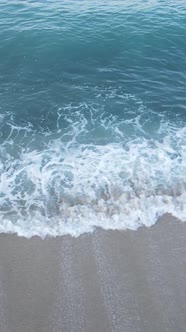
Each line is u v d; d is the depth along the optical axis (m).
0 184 10.86
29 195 10.55
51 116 13.80
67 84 15.60
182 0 23.53
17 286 8.49
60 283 8.55
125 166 11.45
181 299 8.33
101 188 10.72
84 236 9.55
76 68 16.67
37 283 8.55
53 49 17.92
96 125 13.34
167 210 10.27
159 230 9.77
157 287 8.53
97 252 9.20
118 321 7.92
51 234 9.57
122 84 15.70
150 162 11.62
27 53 17.58
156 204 10.39
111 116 13.84
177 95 15.06
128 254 9.19
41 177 11.09
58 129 13.15
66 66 16.77
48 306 8.15
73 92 15.12
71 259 9.04
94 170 11.31
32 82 15.66
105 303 8.21
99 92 15.17
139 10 21.86
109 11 21.67
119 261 9.02
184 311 8.12
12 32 19.17
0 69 16.41
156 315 8.04
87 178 11.03
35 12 21.48
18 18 20.73
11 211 10.10
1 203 10.30
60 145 12.37
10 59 17.12
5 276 8.67
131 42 18.69
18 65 16.73
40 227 9.72
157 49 18.28
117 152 12.03
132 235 9.62
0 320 7.91
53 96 14.84
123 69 16.73
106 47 18.25
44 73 16.27
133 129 13.16
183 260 9.10
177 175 11.17
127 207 10.27
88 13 21.36
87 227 9.76
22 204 10.29
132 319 7.96
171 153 12.02
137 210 10.22
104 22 20.39
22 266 8.88
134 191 10.66
